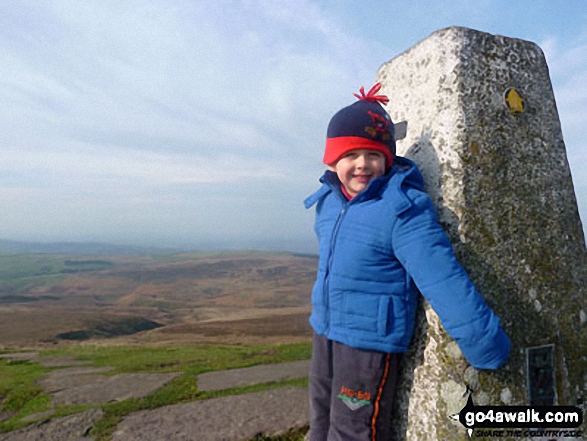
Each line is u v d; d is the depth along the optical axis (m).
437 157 1.84
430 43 1.95
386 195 1.66
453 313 1.45
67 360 11.26
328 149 1.83
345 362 1.68
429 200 1.65
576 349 1.89
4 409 5.75
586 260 2.01
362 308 1.64
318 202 2.09
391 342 1.62
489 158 1.82
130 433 3.90
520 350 1.76
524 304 1.80
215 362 8.99
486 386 1.67
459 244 1.74
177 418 4.25
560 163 2.00
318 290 1.80
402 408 1.84
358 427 1.68
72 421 4.41
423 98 1.96
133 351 13.42
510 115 1.89
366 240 1.64
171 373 7.35
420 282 1.54
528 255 1.83
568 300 1.91
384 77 2.25
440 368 1.70
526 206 1.87
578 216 2.02
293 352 10.34
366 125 1.71
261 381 6.15
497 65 1.89
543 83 2.00
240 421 4.07
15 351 14.38
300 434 3.81
